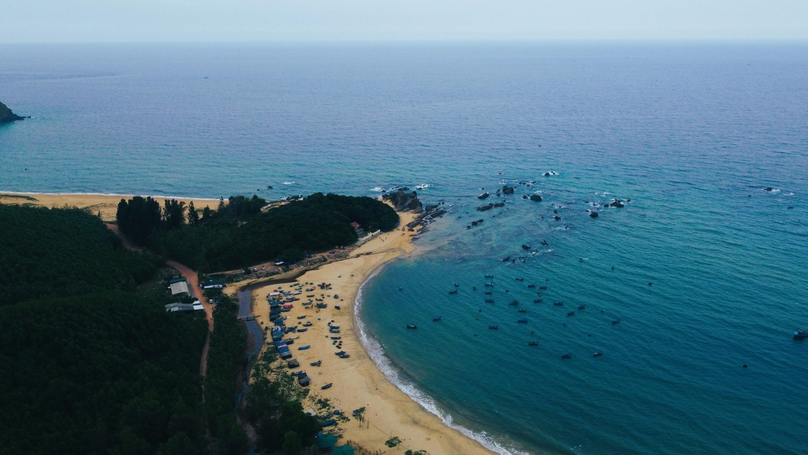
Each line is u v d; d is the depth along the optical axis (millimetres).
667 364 113688
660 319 129750
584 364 115562
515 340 125625
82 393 96000
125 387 99688
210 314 135500
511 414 102938
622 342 122250
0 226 137250
